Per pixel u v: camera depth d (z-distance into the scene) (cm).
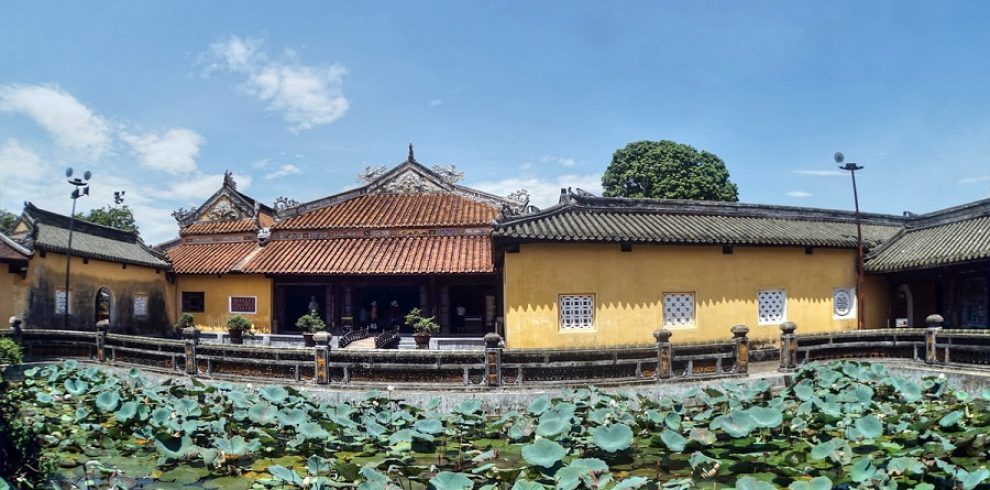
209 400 1291
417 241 2606
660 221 1875
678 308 1767
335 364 1386
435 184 2959
